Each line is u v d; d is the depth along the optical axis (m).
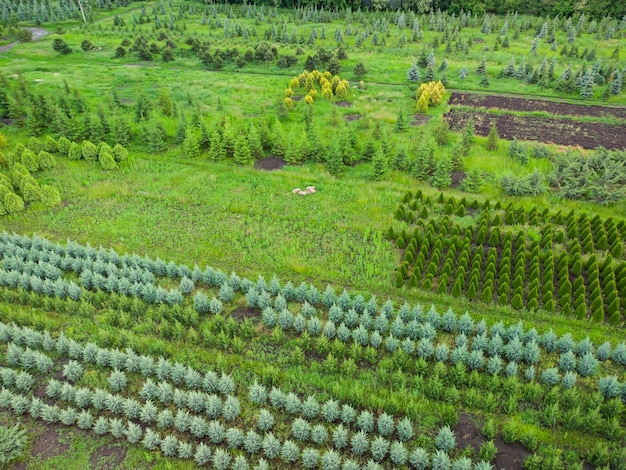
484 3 74.81
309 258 27.06
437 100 46.47
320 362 20.91
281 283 25.58
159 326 22.72
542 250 26.55
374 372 20.30
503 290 23.42
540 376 19.80
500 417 18.22
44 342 21.58
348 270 25.92
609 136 39.69
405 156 34.97
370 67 56.50
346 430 17.25
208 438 17.95
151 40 66.38
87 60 61.19
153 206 32.09
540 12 71.94
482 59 55.56
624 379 19.47
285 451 16.86
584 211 29.86
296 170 36.03
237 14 79.75
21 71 55.38
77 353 21.17
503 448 17.08
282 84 52.66
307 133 39.41
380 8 77.31
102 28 71.62
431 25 69.56
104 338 21.64
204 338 21.64
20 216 31.25
